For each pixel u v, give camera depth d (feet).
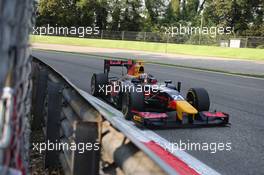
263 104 43.11
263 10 235.20
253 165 22.40
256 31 233.14
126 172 8.38
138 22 267.80
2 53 5.64
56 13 247.91
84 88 50.01
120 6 263.49
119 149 9.50
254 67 96.32
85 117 13.15
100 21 265.54
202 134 28.27
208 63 103.91
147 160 7.99
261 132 30.22
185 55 136.67
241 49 147.74
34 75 25.88
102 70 71.51
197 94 31.24
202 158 22.94
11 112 6.01
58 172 17.47
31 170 17.57
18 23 6.10
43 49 130.72
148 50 160.56
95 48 156.35
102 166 11.43
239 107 40.65
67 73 65.26
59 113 17.88
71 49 140.77
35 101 24.31
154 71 74.23
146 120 28.07
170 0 281.95
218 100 44.42
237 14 239.09
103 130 11.39
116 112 33.78
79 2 251.19
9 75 5.93
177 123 29.55
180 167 19.76
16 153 6.74
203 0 285.43
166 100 31.17
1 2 5.58
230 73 77.10
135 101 29.96
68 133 14.82
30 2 8.16
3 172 5.77
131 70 36.96
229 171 21.06
